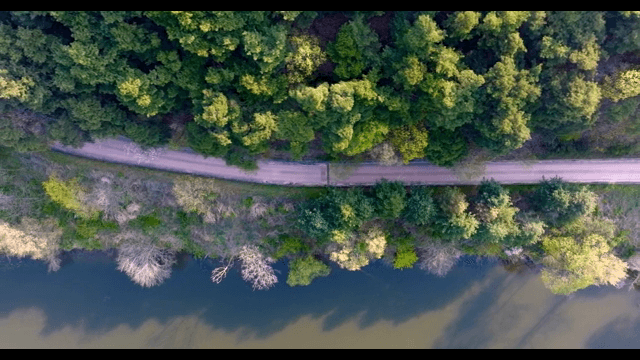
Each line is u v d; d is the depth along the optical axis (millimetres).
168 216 45188
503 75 32250
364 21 33375
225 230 45125
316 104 31984
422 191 40406
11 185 43438
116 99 38219
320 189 44156
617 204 43688
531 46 33938
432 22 30297
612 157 43062
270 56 31812
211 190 42719
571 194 39125
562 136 41156
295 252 46469
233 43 32062
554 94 33312
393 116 36719
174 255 48000
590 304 48719
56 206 44562
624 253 44938
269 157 43875
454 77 33719
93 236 45969
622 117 34844
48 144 39219
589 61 31453
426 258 45656
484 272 48625
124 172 43594
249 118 36125
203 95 35594
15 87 32344
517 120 33562
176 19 31344
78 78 33156
